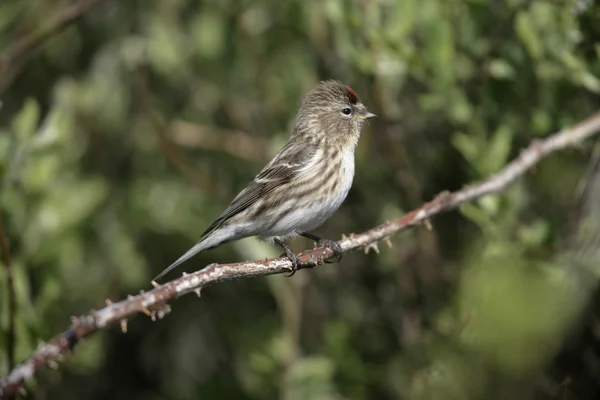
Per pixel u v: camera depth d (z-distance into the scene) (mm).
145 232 14102
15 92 14648
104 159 14398
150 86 14359
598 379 10359
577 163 11453
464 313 10344
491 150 10508
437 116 12500
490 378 9750
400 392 12156
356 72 12086
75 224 12461
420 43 11656
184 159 13938
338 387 12320
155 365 14562
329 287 13445
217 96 13969
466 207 10211
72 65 14672
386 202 12719
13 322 9086
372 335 12977
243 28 13320
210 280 6699
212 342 14320
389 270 12797
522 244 10070
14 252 10914
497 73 10617
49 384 12461
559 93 10547
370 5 11203
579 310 8883
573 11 9961
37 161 11297
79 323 5785
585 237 9203
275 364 12312
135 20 14039
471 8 10852
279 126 13672
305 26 12828
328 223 13500
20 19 14297
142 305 6109
